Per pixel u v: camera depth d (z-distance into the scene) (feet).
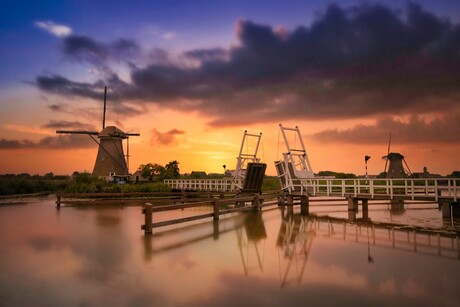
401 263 29.58
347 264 29.43
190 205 51.93
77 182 128.77
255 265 29.43
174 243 38.63
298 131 90.33
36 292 23.22
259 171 85.81
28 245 37.60
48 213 70.28
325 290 23.24
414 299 21.52
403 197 60.44
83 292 23.18
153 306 20.88
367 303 20.99
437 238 40.83
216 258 31.83
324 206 88.48
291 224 54.03
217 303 21.21
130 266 29.14
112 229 48.55
